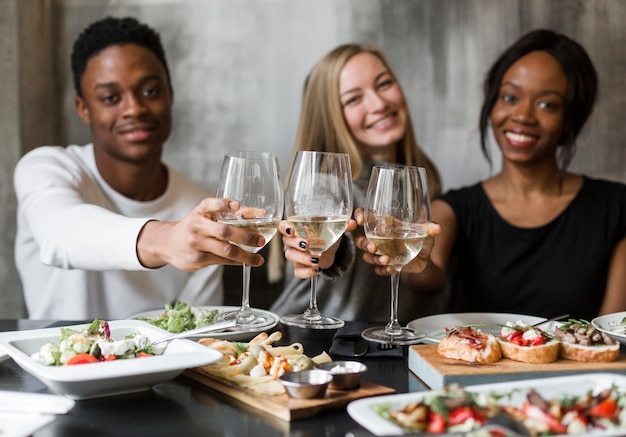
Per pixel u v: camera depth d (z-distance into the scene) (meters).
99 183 2.42
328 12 2.90
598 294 2.46
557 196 2.52
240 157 1.29
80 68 2.49
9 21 2.80
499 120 2.59
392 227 1.26
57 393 1.01
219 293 2.47
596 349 1.11
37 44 2.95
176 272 2.40
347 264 1.53
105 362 0.97
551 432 0.79
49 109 3.02
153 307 2.38
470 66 2.86
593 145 2.85
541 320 1.47
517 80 2.57
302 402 0.95
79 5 2.99
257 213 1.27
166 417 0.94
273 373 1.04
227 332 1.28
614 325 1.36
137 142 2.42
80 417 0.94
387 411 0.83
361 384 1.04
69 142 3.02
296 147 2.94
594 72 2.61
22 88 2.85
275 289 2.87
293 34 2.92
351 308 2.63
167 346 1.10
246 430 0.89
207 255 1.34
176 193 2.53
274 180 1.29
